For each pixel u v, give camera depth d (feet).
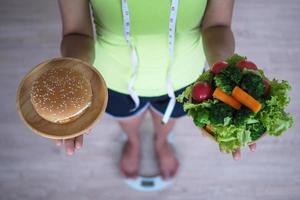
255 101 1.64
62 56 1.99
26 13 3.71
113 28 1.94
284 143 3.30
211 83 1.77
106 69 2.23
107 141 3.33
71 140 1.80
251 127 1.69
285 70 3.55
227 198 3.16
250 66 1.76
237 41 3.64
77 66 1.91
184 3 1.79
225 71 1.71
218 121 1.66
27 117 1.83
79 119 1.83
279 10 3.76
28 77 1.90
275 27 3.70
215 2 1.91
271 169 3.23
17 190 3.16
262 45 3.63
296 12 3.76
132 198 3.16
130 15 1.84
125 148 3.26
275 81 1.76
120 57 2.11
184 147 3.32
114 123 3.38
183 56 2.11
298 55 3.60
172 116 2.56
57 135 1.77
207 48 1.98
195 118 1.74
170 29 1.89
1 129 3.33
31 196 3.15
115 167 3.25
